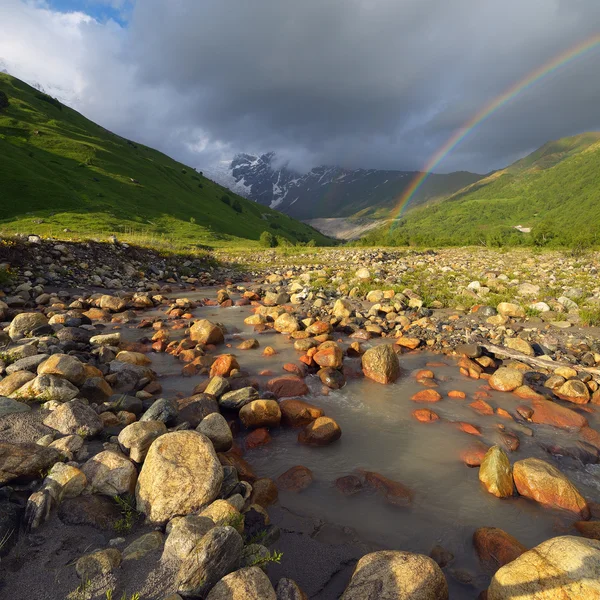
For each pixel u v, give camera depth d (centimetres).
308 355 372
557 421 269
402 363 385
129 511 152
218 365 331
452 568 150
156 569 125
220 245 2523
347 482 201
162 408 222
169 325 484
